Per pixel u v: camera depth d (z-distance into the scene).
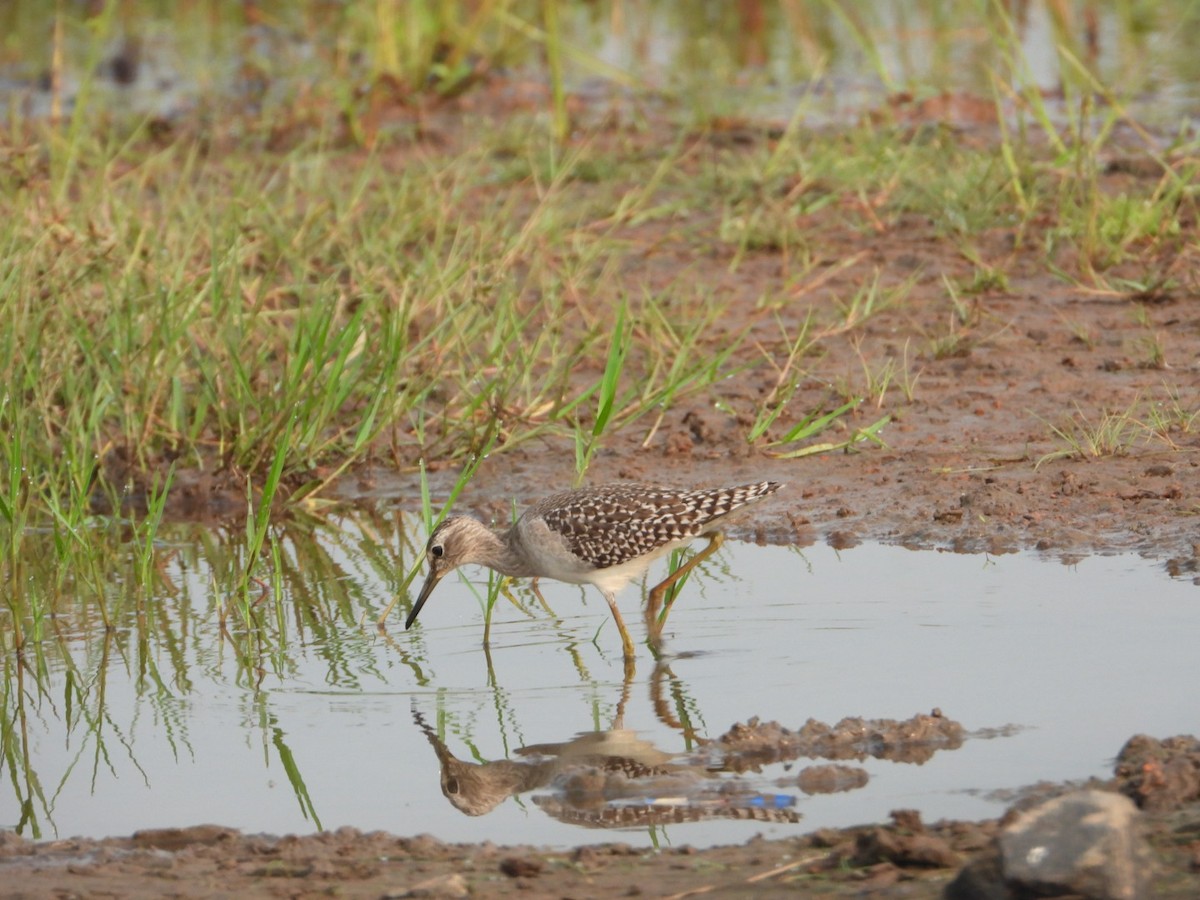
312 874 7.42
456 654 10.70
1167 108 23.67
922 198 19.62
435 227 18.78
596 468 13.91
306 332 14.59
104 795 8.70
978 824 7.46
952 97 24.55
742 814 7.94
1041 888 6.41
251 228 17.38
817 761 8.50
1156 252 17.50
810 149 21.61
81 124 22.98
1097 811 6.55
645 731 9.18
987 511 12.28
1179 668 9.30
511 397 15.08
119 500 14.05
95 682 10.38
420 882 7.24
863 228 19.12
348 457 14.41
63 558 12.03
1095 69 26.38
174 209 18.33
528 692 9.92
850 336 16.30
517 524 11.23
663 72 28.14
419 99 25.38
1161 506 12.02
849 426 14.27
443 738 9.24
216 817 8.36
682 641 10.55
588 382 15.55
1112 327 15.88
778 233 18.83
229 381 14.82
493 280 15.74
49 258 15.62
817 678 9.64
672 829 7.86
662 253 18.92
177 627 11.36
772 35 31.23
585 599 11.85
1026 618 10.31
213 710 9.83
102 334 14.59
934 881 6.90
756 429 13.96
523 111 25.02
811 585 11.33
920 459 13.45
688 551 12.46
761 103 25.47
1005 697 9.08
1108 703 8.87
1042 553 11.55
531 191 21.09
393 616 11.57
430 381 14.95
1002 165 19.81
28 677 10.52
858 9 32.91
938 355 15.51
